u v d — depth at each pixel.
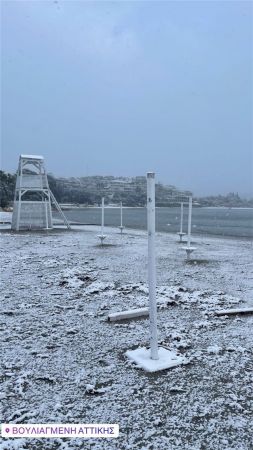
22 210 26.14
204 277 9.34
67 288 7.88
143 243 17.59
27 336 5.02
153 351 4.16
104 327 5.40
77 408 3.22
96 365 4.11
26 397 3.41
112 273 9.79
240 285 8.41
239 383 3.69
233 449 2.69
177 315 6.04
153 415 3.12
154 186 4.07
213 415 3.12
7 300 6.86
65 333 5.14
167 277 9.29
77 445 2.77
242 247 16.55
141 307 6.39
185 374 3.89
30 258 12.33
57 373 3.90
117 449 2.70
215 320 5.76
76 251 14.41
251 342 4.82
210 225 42.66
